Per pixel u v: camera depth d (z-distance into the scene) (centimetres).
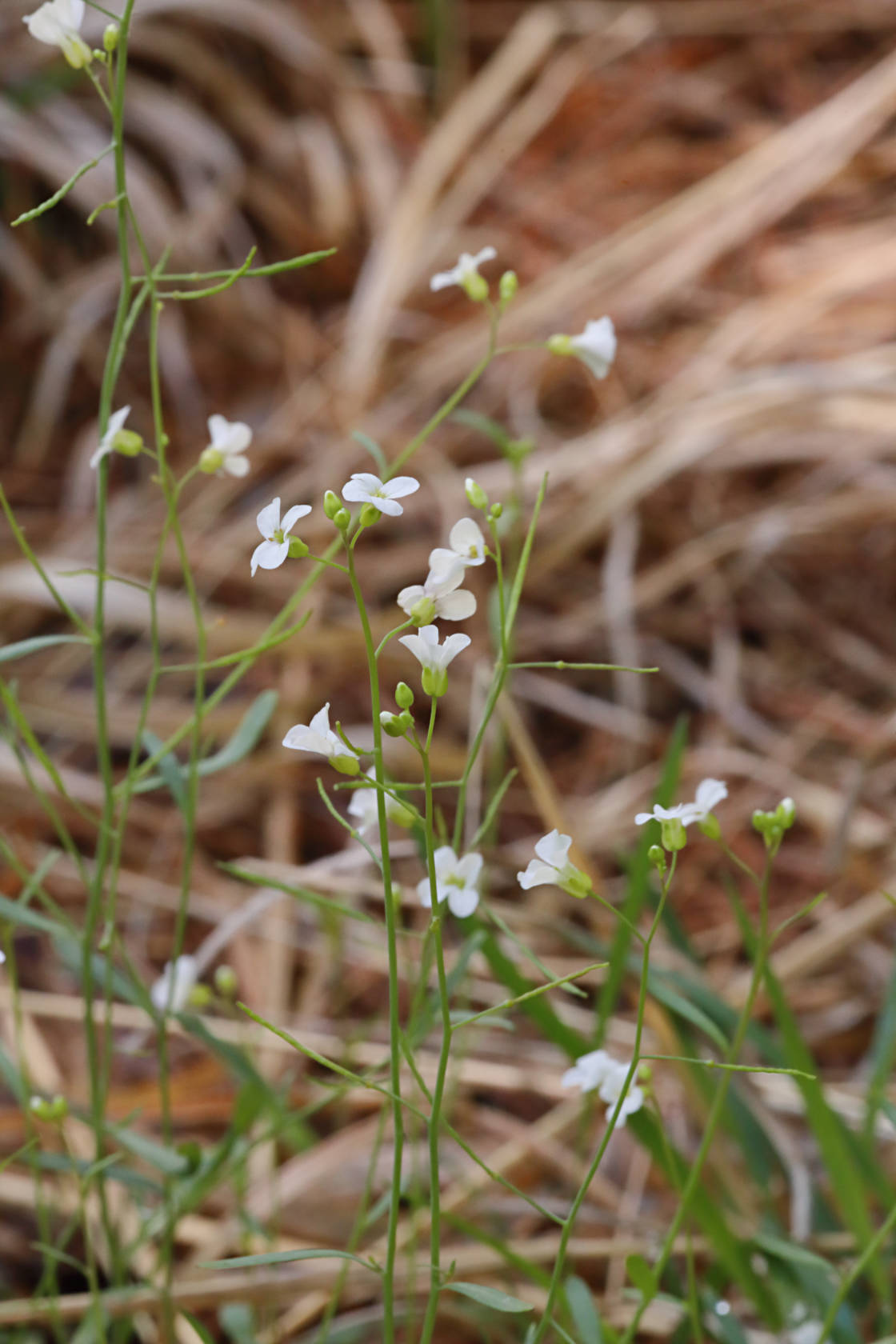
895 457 97
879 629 94
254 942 75
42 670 88
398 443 100
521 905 74
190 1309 56
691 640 94
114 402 105
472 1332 58
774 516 95
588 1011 68
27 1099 53
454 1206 59
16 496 100
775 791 83
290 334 111
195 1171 54
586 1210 59
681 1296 56
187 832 53
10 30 112
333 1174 61
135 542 94
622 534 92
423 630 45
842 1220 60
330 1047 65
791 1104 62
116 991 53
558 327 109
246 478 101
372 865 74
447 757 81
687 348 108
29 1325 58
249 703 86
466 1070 64
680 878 80
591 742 89
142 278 50
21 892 76
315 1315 59
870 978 71
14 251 107
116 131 50
